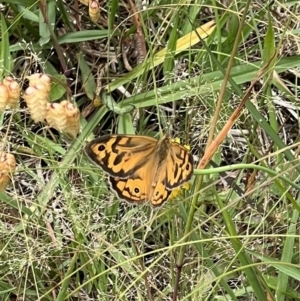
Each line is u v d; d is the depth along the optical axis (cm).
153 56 46
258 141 46
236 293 40
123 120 46
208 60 47
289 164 42
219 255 40
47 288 42
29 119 46
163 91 45
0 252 39
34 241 40
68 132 32
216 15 45
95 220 42
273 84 47
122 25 51
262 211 43
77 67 50
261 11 47
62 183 41
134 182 30
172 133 46
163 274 42
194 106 44
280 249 42
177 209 40
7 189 44
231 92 44
